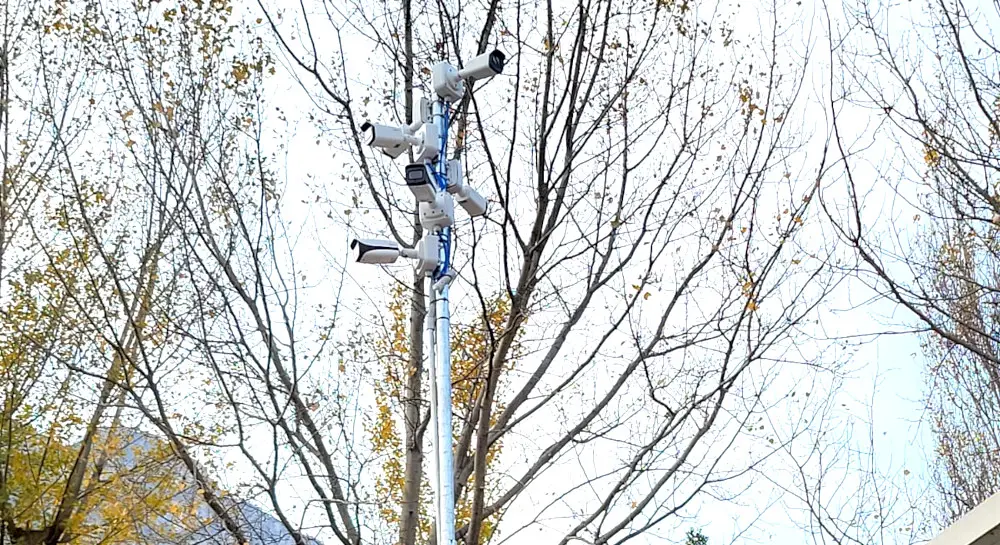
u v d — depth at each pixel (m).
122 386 10.70
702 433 10.86
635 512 10.80
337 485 11.03
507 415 11.46
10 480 16.34
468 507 13.53
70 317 16.19
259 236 11.51
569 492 11.20
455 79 9.13
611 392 11.56
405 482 11.50
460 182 9.10
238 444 10.50
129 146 12.42
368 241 8.80
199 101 12.28
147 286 13.66
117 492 14.87
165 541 13.49
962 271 11.05
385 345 12.59
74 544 16.88
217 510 10.45
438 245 8.97
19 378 16.41
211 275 11.27
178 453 10.72
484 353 11.82
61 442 16.81
